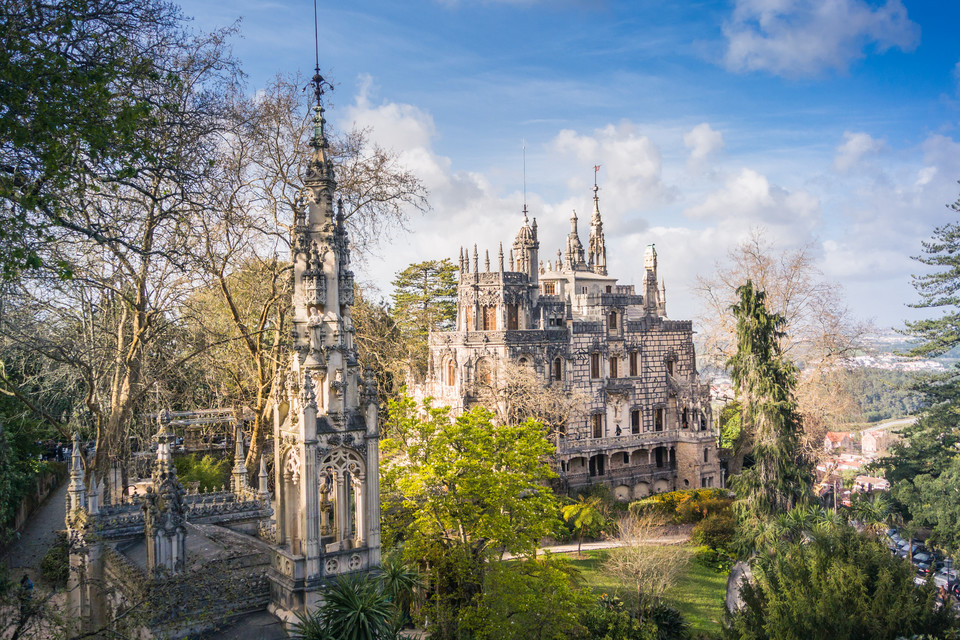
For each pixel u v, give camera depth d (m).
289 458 24.30
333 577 23.84
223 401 62.72
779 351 64.44
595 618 38.41
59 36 19.28
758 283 84.25
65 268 22.00
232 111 33.97
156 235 31.67
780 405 59.69
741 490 60.78
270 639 22.17
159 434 25.41
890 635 25.70
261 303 52.09
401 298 97.75
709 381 90.50
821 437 81.62
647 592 45.50
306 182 25.20
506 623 32.69
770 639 28.67
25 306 28.28
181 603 22.75
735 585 52.22
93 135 19.06
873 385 171.12
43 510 55.47
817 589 28.73
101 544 29.05
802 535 49.84
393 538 37.38
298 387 24.34
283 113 44.06
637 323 88.50
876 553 29.75
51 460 67.69
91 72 19.05
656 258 97.94
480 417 38.62
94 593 28.64
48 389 41.00
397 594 26.48
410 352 75.62
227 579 23.73
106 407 40.41
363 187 48.53
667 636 41.84
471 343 74.44
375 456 24.84
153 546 24.19
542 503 37.12
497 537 34.81
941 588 46.84
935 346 76.38
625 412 86.69
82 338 37.97
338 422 24.25
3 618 19.77
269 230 43.62
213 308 52.88
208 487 49.97
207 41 30.36
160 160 23.97
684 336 93.25
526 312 79.56
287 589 23.23
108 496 36.91
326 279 24.94
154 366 39.94
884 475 79.25
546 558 38.09
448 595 34.19
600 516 61.97
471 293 77.38
